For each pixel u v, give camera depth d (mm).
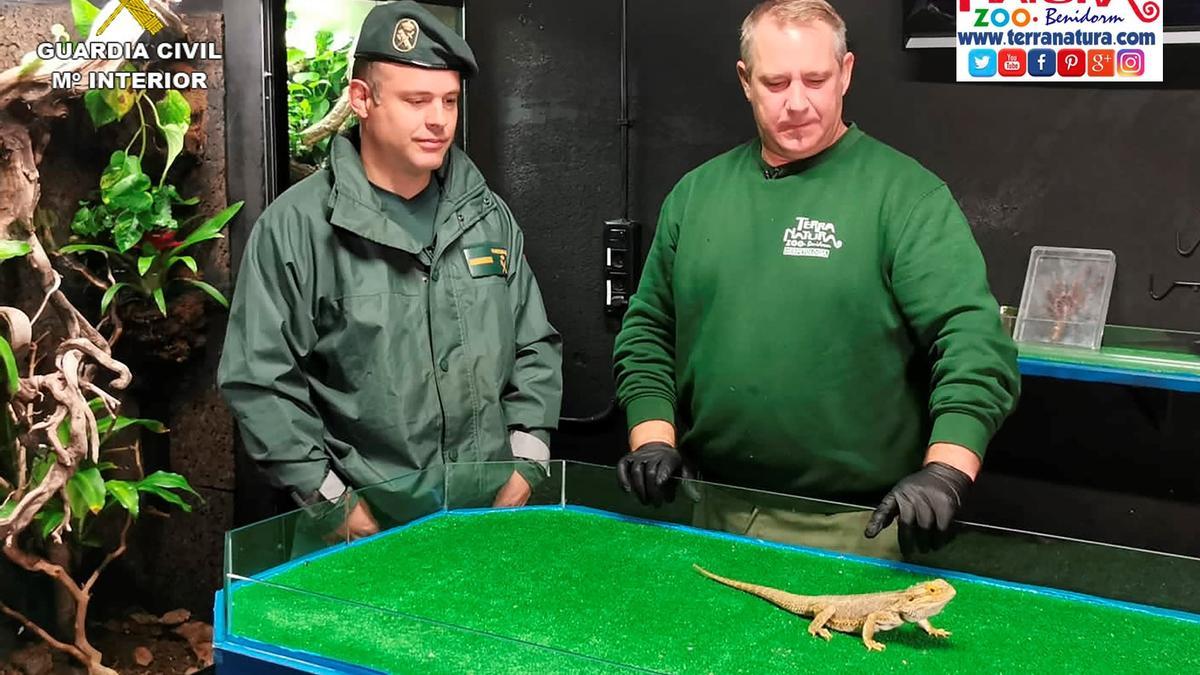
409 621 1233
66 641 3027
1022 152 2781
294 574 1473
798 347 1853
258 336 2025
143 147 2930
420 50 1993
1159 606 1380
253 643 1362
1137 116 2650
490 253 2227
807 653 1237
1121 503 2838
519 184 3484
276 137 2949
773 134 1831
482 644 1188
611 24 3234
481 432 2180
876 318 1821
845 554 1558
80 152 2936
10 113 2705
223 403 3135
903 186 1806
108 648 3105
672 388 2061
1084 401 2834
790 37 1762
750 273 1892
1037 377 2879
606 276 3303
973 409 1617
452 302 2160
